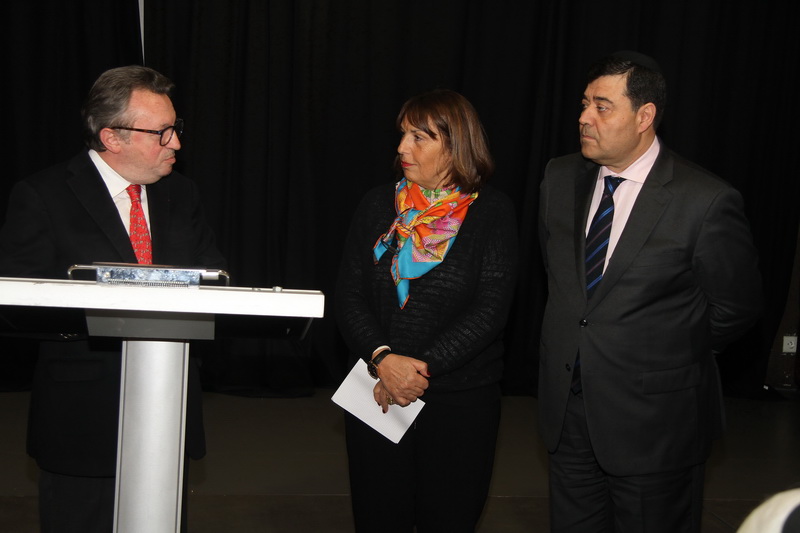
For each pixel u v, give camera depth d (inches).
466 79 190.9
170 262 78.7
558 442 84.0
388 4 185.5
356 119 188.4
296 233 190.2
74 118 182.1
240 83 184.2
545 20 191.0
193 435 79.0
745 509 133.5
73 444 72.6
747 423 184.4
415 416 80.2
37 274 72.0
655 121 79.2
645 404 79.6
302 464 147.4
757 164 200.8
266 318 53.2
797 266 210.7
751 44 197.5
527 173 194.2
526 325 197.3
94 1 179.5
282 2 183.5
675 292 79.4
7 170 181.3
